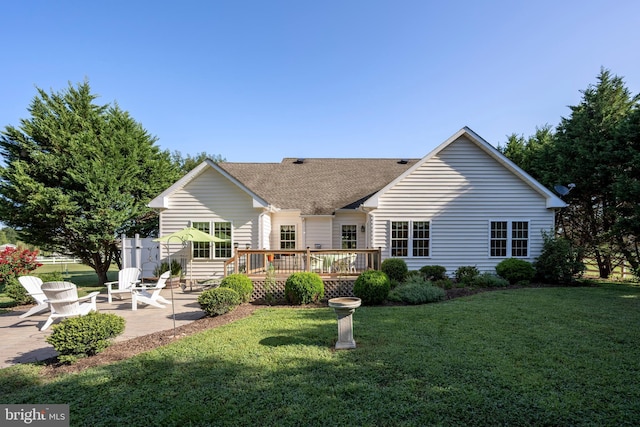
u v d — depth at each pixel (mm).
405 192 14016
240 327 6980
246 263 11383
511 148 24344
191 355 5328
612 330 6496
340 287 11047
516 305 8781
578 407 3613
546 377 4367
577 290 11312
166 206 14227
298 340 6070
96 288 14984
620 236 14422
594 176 15047
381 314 8016
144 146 19281
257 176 18625
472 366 4730
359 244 15812
